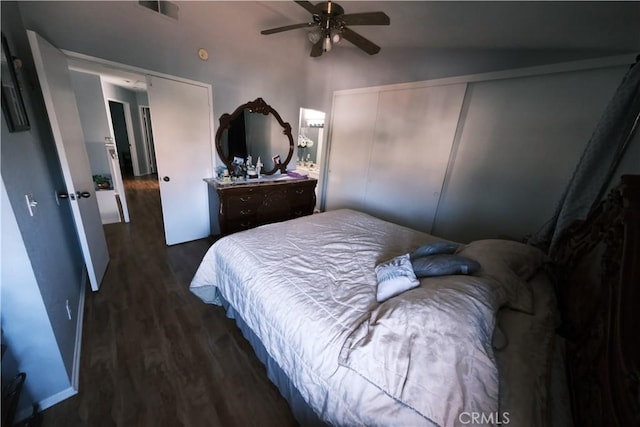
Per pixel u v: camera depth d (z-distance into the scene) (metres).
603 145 1.55
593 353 0.78
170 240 2.92
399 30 2.36
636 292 0.69
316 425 1.03
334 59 3.59
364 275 1.38
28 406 1.12
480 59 2.35
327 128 3.93
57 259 1.42
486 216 2.55
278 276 1.30
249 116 3.12
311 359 0.98
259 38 2.95
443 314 0.85
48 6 1.79
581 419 0.70
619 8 1.24
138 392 1.29
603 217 1.07
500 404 0.71
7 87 1.14
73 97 2.00
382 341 0.86
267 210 3.08
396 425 0.76
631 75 1.46
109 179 3.84
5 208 0.92
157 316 1.82
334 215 2.41
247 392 1.33
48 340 1.12
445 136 2.69
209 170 3.02
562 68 1.92
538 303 1.18
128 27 2.16
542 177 2.16
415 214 3.12
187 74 2.58
